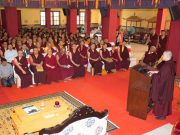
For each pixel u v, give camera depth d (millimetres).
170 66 4855
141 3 7355
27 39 9453
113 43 10164
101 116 3283
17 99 6078
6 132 4430
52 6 11125
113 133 4512
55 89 6906
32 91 6695
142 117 5105
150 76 4871
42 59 7461
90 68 8578
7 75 6918
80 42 9320
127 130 4645
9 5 9852
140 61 8289
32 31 14258
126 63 9125
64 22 20047
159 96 4949
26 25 18625
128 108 5352
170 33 7742
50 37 10562
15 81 7121
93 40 9914
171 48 7789
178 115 5340
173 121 5055
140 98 5055
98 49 8875
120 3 8188
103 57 8781
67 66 7766
